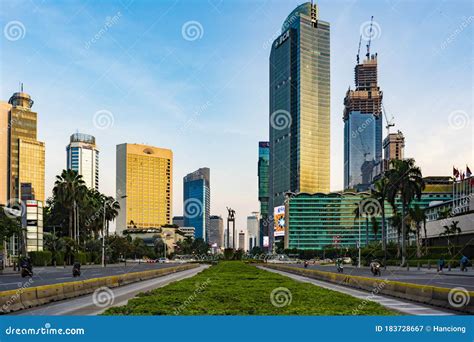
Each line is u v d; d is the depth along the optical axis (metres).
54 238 108.38
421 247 118.56
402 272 66.56
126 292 30.61
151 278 50.88
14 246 101.00
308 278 51.75
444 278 47.69
